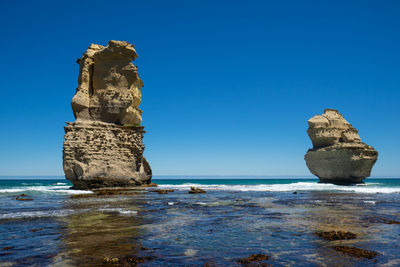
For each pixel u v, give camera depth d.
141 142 42.66
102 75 40.81
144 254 7.93
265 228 11.58
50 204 19.14
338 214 15.48
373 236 10.29
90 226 11.65
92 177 35.75
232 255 7.94
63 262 7.21
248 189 39.47
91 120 39.75
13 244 8.82
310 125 60.66
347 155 54.34
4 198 23.09
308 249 8.55
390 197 26.25
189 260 7.47
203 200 22.91
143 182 43.00
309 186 48.78
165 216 14.43
